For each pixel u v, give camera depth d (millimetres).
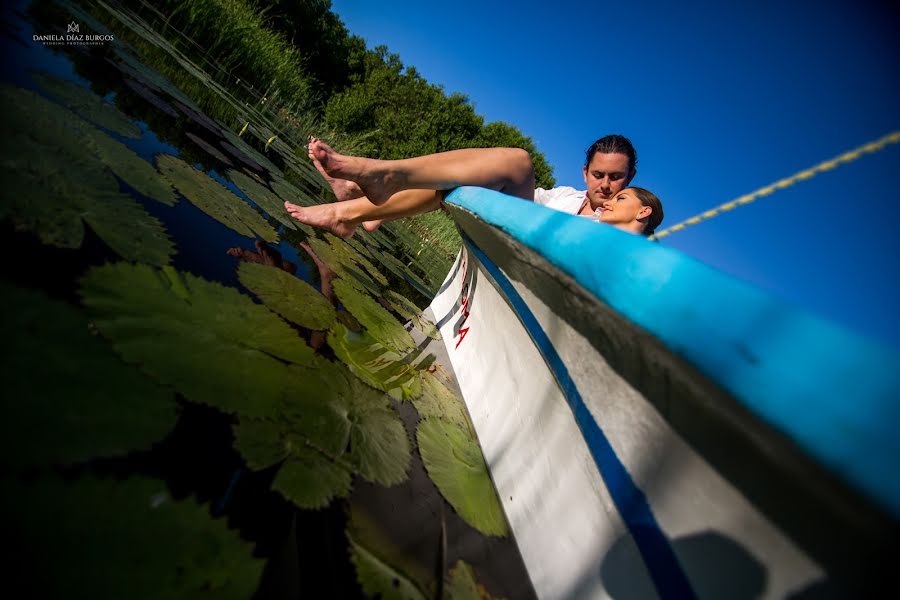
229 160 1609
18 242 481
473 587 517
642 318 353
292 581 372
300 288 936
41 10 1473
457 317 1300
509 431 784
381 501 543
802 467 238
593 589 482
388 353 977
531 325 720
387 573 454
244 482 426
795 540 285
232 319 650
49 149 692
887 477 196
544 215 587
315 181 2857
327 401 635
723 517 350
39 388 351
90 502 313
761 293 289
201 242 817
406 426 748
